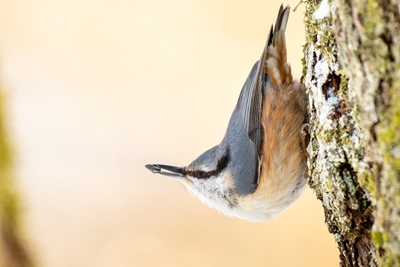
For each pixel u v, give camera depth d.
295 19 12.77
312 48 6.41
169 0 14.61
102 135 13.37
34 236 9.17
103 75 14.03
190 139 13.37
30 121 13.15
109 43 14.28
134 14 14.46
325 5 5.93
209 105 13.70
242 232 12.09
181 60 13.98
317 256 11.46
